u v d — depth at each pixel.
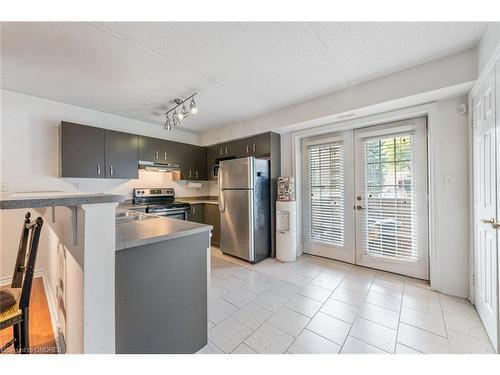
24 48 1.78
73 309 1.23
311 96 2.79
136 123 3.73
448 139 2.21
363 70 2.17
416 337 1.64
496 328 1.48
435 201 2.29
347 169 3.12
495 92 1.48
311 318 1.89
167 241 1.41
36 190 2.77
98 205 1.08
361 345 1.57
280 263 3.24
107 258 1.11
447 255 2.24
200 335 1.57
